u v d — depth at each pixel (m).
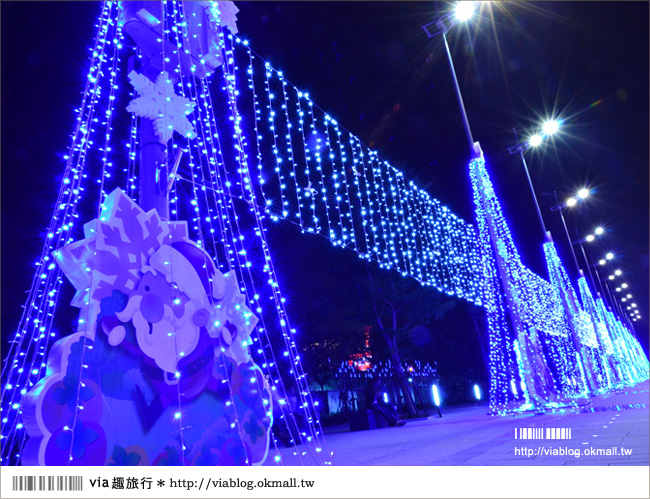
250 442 4.77
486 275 13.30
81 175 5.17
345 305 19.38
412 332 21.14
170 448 4.14
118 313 4.09
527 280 14.38
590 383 18.20
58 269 4.96
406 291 19.55
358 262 19.23
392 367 21.53
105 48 5.82
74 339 3.77
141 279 4.32
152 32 5.22
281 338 15.14
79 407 3.66
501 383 13.03
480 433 8.62
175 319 4.48
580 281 25.53
